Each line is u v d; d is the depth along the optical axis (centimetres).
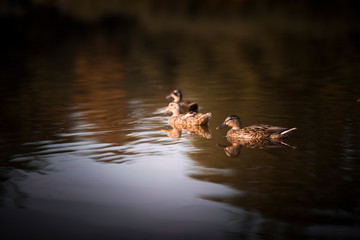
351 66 3025
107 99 2136
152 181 1048
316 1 9625
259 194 956
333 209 877
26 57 4031
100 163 1177
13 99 2161
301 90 2197
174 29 6519
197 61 3631
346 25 6109
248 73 2888
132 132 1496
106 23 7475
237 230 821
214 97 2108
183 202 938
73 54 4250
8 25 6994
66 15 8600
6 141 1391
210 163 1158
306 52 3925
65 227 851
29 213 905
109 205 934
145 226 848
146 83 2648
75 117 1727
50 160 1204
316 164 1114
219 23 7044
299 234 795
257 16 7781
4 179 1073
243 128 1414
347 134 1370
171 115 1767
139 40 5400
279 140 1341
